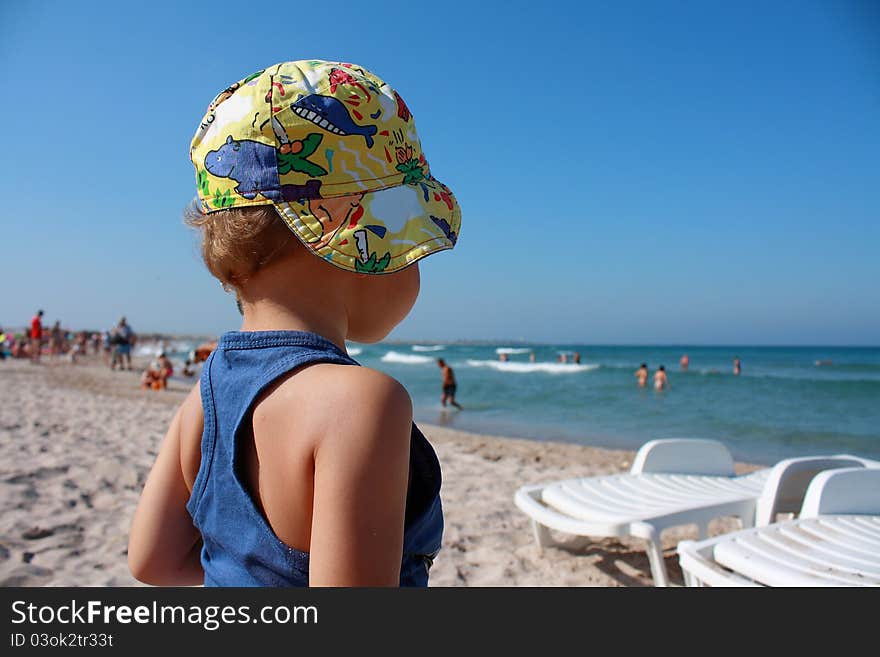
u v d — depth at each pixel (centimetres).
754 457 987
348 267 88
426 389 2294
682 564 266
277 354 90
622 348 10694
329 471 78
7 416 951
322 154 90
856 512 310
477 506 522
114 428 875
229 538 92
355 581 75
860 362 5066
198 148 99
